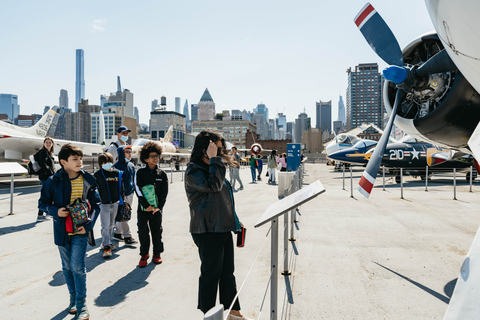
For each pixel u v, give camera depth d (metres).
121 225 5.77
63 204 2.97
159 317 2.96
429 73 5.35
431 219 7.44
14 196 11.80
